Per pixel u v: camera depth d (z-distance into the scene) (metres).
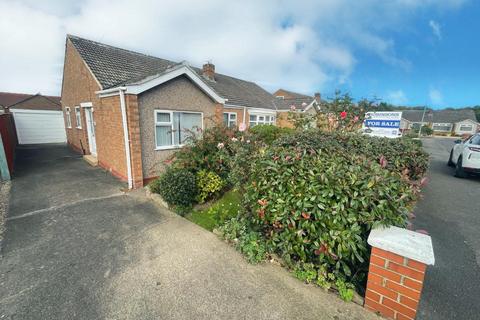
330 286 2.41
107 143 7.40
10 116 12.97
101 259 2.99
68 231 3.73
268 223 2.77
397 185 2.44
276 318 2.07
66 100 12.65
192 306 2.22
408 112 52.22
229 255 3.05
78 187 6.05
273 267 2.78
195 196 4.81
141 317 2.11
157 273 2.71
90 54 8.51
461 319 2.09
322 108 7.89
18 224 3.97
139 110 6.12
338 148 3.83
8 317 2.11
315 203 2.29
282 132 8.87
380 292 2.05
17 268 2.80
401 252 1.87
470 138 8.24
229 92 15.34
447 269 2.85
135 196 5.45
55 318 2.10
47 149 12.99
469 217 4.45
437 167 9.98
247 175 3.28
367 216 2.15
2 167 6.42
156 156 6.65
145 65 9.81
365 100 7.59
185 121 7.38
